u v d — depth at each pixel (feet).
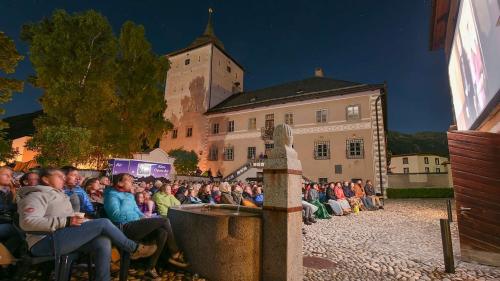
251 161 81.51
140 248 11.23
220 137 94.38
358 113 71.72
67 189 13.96
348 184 45.68
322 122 76.13
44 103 55.72
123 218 12.75
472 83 20.95
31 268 12.03
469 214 17.49
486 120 19.12
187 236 13.15
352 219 34.76
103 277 9.21
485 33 16.29
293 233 11.30
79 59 58.39
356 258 17.16
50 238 9.05
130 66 76.59
